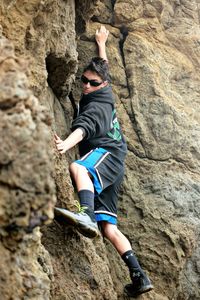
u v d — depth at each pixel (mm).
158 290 4820
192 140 5398
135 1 5809
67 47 4449
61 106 4891
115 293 4152
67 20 4504
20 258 2445
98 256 4121
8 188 2232
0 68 2393
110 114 4523
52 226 3816
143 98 5449
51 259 3715
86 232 3725
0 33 3443
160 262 4883
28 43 3883
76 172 4180
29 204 2254
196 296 5082
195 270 5105
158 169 5250
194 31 6145
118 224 4984
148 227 4988
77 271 3855
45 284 2592
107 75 4652
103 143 4410
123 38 5781
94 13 5469
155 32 5895
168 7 6098
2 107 2283
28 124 2264
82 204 3975
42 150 2264
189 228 5027
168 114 5398
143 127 5348
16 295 2381
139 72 5539
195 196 5184
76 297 3688
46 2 3902
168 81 5680
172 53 5883
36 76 3898
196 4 6336
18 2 3781
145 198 5102
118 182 4496
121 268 4723
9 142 2213
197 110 5688
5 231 2326
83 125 4168
